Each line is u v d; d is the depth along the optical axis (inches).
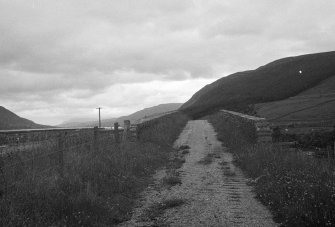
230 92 3157.0
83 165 439.5
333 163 462.3
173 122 1336.1
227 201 384.5
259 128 698.2
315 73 2876.5
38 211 298.2
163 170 573.3
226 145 823.1
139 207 371.2
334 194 310.7
